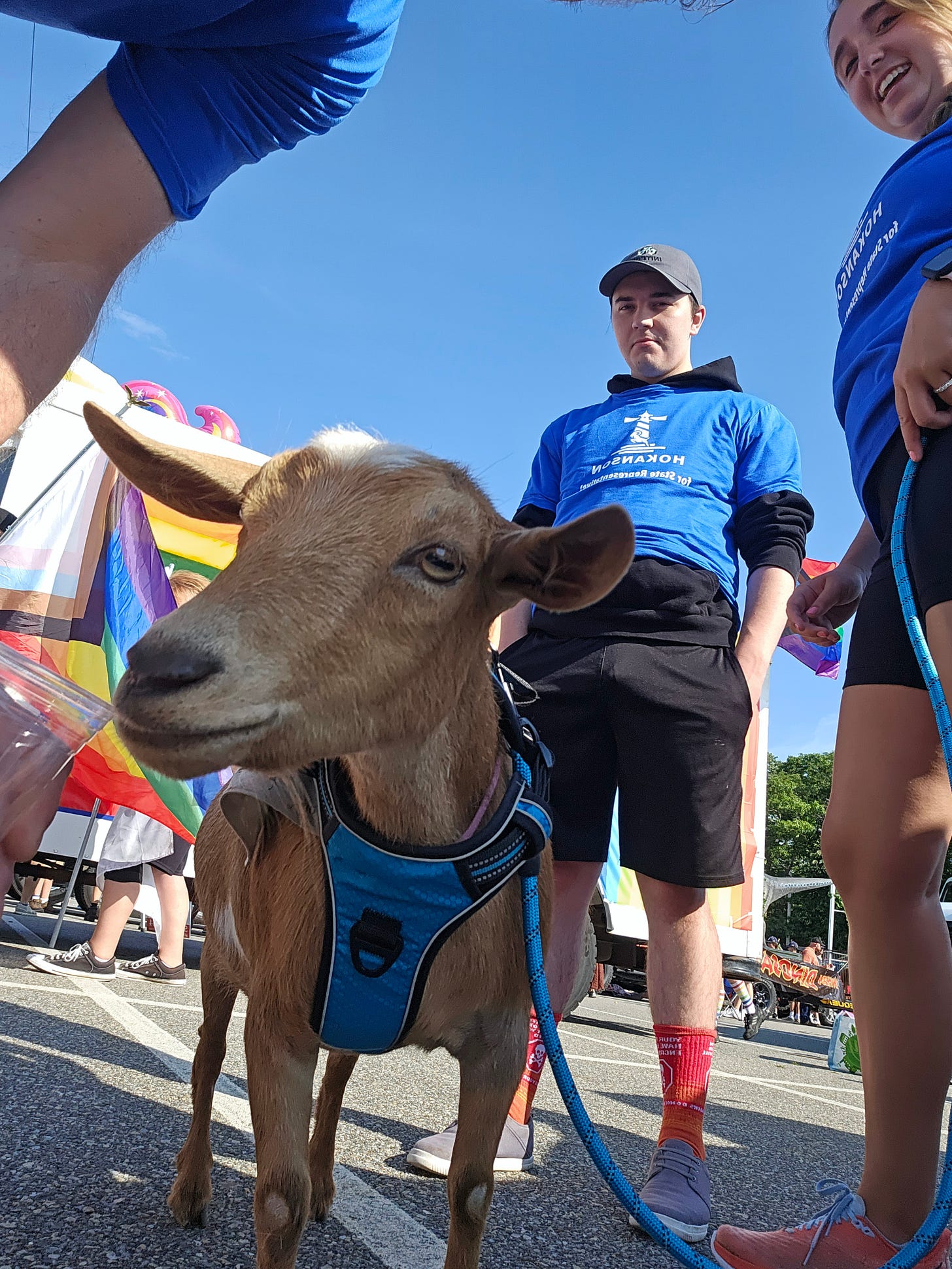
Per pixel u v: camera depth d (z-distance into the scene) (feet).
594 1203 4.90
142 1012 8.63
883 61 4.43
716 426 6.12
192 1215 3.85
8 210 2.96
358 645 2.74
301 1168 3.08
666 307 6.41
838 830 4.09
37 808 2.05
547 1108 7.30
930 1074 3.81
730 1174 6.00
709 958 5.25
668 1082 5.05
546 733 5.58
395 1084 7.16
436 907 3.16
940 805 3.94
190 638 2.47
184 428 13.82
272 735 2.62
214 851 4.56
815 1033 32.40
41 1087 5.49
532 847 3.39
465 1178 3.34
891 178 4.41
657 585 5.50
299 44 3.21
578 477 6.30
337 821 3.17
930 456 3.76
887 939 3.92
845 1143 7.87
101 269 3.12
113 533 11.43
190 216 3.36
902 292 4.20
